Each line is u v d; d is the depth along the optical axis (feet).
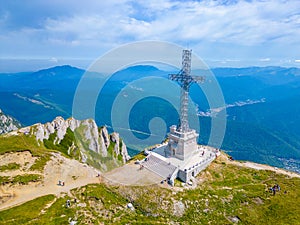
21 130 387.55
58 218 185.78
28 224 176.45
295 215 218.38
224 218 214.69
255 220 214.48
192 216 211.82
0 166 254.88
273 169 294.87
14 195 215.92
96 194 214.90
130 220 196.65
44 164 265.34
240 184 254.06
